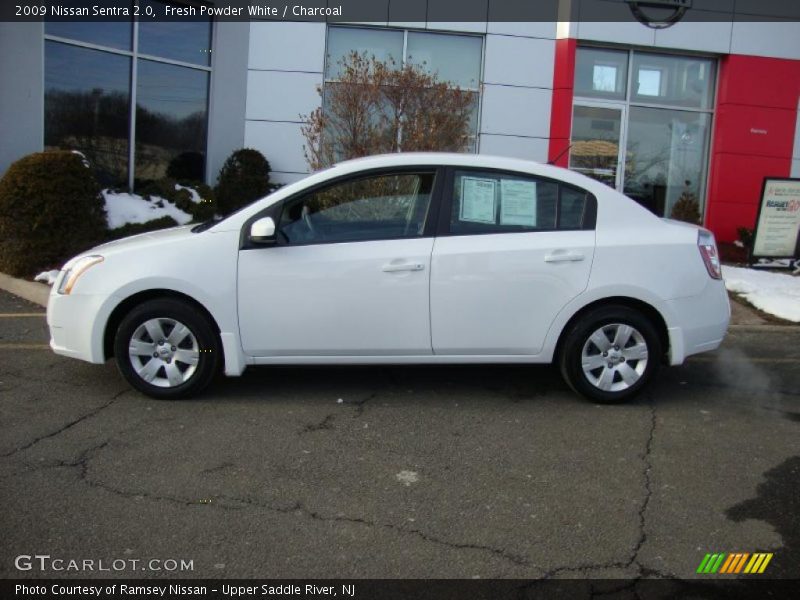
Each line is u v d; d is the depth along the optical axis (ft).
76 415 16.33
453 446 15.24
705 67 40.40
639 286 17.21
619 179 40.32
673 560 11.24
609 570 10.94
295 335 16.88
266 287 16.67
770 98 39.91
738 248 39.24
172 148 36.37
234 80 36.94
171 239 17.02
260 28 36.73
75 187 28.78
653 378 18.37
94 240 29.60
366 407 17.37
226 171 36.24
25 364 19.93
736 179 40.22
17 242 28.22
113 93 34.27
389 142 30.50
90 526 11.73
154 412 16.61
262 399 17.69
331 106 32.07
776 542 11.81
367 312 16.85
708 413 17.65
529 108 38.14
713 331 17.92
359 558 11.08
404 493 13.14
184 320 16.93
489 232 17.16
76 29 32.91
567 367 17.57
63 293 17.12
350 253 16.78
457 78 38.11
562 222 17.46
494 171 17.43
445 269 16.84
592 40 38.14
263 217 16.88
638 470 14.34
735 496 13.35
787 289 30.96
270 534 11.66
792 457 15.17
